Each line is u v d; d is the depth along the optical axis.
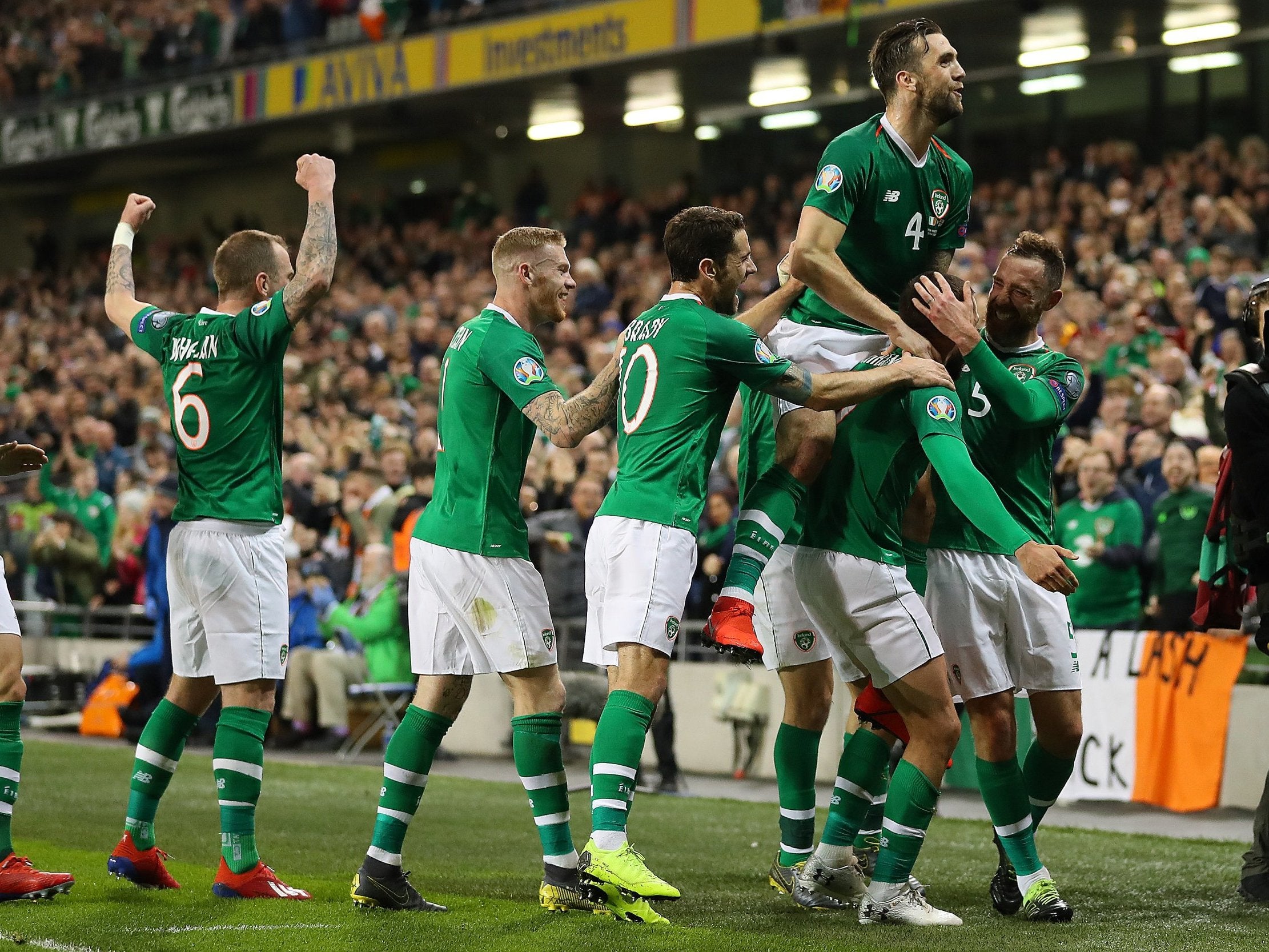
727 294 16.09
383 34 70.25
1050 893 16.48
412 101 70.50
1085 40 61.09
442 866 20.62
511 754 38.00
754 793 31.11
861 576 15.90
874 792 17.28
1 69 88.25
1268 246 47.72
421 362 53.47
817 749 17.98
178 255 88.94
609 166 79.38
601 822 15.23
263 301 18.12
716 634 15.24
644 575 15.34
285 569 17.91
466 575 16.17
